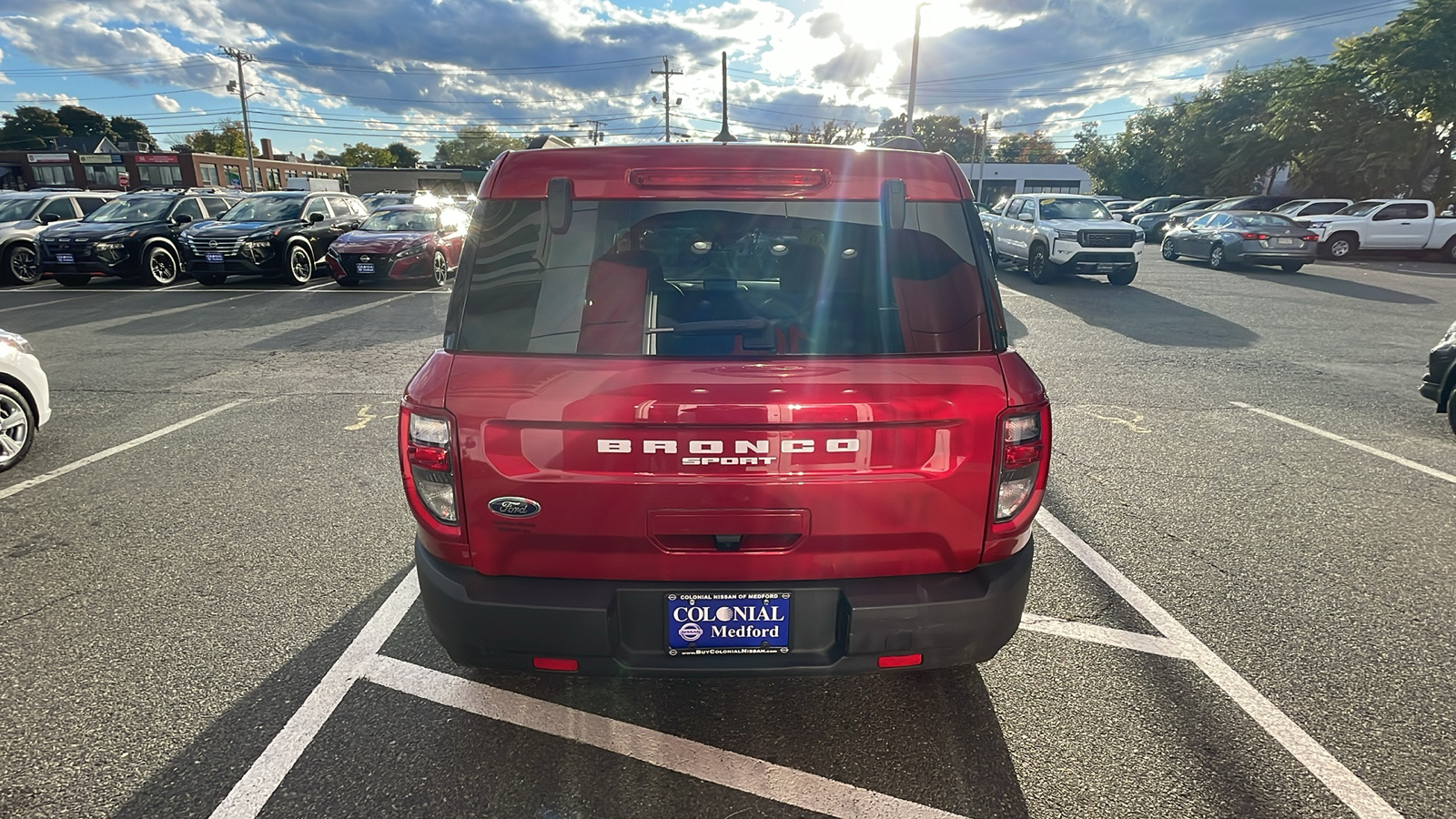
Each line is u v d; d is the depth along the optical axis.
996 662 2.91
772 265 2.22
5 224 14.39
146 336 9.41
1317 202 22.20
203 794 2.25
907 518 2.05
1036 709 2.64
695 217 2.18
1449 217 20.59
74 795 2.24
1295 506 4.39
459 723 2.57
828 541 2.04
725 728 2.55
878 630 2.06
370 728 2.54
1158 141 46.22
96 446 5.39
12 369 4.96
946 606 2.07
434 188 51.28
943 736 2.51
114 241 13.41
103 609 3.28
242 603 3.33
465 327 2.07
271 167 75.75
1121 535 4.02
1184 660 2.92
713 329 2.06
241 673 2.83
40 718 2.58
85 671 2.85
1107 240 13.65
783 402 1.93
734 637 2.09
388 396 6.71
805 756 2.42
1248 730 2.53
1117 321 10.51
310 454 5.23
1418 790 2.27
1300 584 3.51
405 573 3.60
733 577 2.06
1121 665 2.89
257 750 2.44
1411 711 2.63
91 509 4.33
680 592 2.05
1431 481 4.78
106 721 2.57
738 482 1.97
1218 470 4.98
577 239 2.12
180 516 4.23
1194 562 3.71
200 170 64.94
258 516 4.23
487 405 1.96
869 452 1.99
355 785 2.29
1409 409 6.41
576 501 1.99
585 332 2.04
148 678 2.80
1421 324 10.45
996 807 2.22
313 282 14.66
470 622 2.06
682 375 1.95
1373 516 4.25
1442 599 3.38
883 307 2.14
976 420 2.02
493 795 2.25
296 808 2.20
